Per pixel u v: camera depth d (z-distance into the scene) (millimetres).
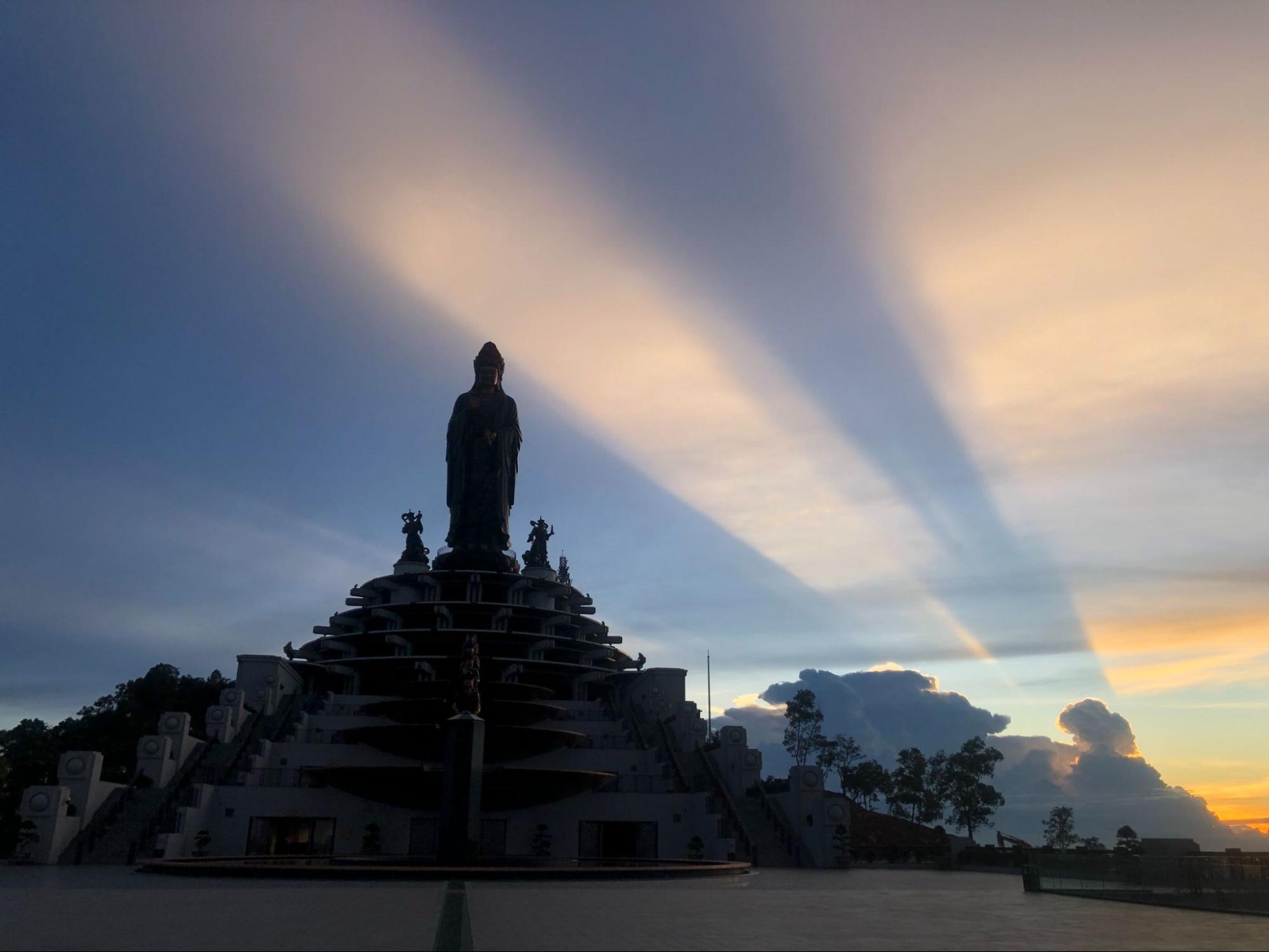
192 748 64125
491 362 101062
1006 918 25391
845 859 56844
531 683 82688
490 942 18250
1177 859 30094
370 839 57781
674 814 61500
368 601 90625
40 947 17266
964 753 96812
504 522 96375
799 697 112000
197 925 20844
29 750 81062
